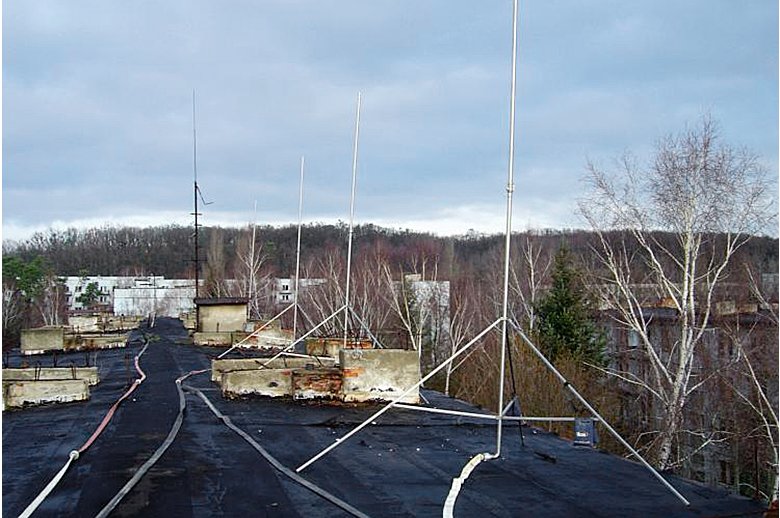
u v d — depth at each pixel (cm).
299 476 766
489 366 3325
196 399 1317
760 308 2864
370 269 5141
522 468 799
